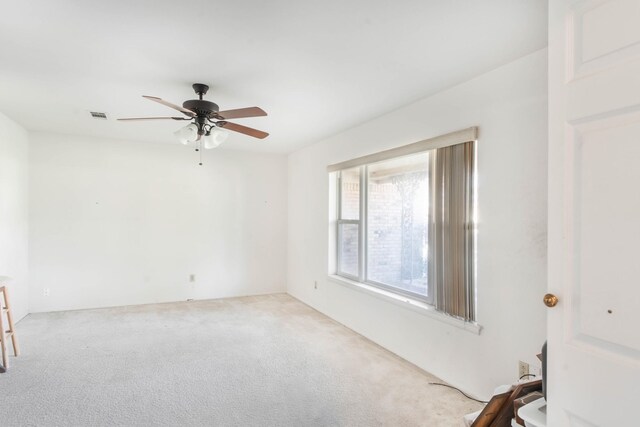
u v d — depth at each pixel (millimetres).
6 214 3865
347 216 4406
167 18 1857
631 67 971
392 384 2736
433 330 2904
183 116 3697
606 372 1033
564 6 1155
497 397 1737
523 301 2232
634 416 965
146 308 4867
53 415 2250
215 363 3096
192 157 5367
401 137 3303
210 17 1846
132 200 5023
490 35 1994
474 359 2547
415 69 2457
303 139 4750
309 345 3549
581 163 1106
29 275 4512
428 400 2504
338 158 4395
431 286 3016
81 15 1828
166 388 2633
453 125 2744
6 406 2344
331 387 2682
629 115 978
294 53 2250
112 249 4922
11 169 3982
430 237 3008
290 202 5867
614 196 1017
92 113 3641
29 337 3650
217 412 2326
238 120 3771
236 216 5656
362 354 3328
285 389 2645
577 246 1120
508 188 2324
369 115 3561
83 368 2943
